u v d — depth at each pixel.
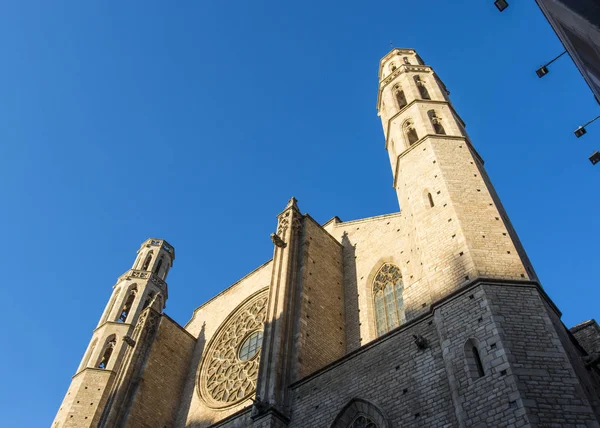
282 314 31.02
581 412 16.95
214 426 29.11
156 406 38.22
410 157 33.47
